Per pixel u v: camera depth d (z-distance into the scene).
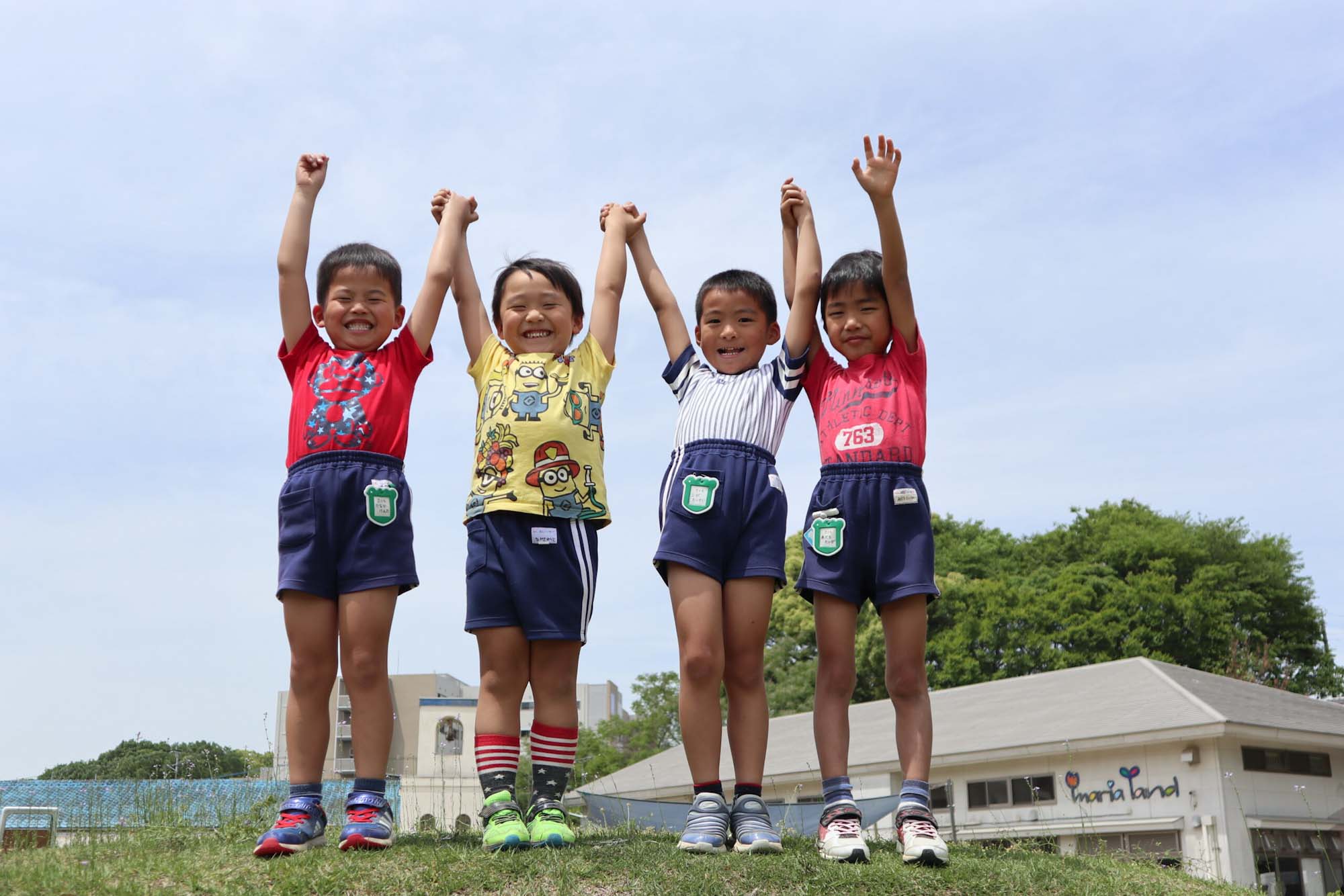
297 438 4.13
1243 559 32.16
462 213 4.69
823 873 3.56
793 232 4.72
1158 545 32.00
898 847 4.28
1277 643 30.97
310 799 3.96
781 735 20.72
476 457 4.24
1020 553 35.44
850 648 4.09
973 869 3.78
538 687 4.12
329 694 4.10
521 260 4.54
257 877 3.49
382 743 4.00
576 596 4.09
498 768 4.00
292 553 4.02
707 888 3.41
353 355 4.27
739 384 4.36
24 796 6.25
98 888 3.33
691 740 3.97
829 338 4.48
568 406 4.21
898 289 4.29
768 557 4.09
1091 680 18.02
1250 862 13.43
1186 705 14.74
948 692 20.58
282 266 4.34
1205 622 29.33
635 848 3.83
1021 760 15.62
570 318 4.52
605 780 21.94
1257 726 13.80
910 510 4.11
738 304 4.49
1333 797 14.93
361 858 3.65
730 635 4.06
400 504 4.09
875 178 4.23
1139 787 14.43
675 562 4.02
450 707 27.72
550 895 3.36
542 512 4.06
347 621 3.97
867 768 15.88
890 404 4.23
